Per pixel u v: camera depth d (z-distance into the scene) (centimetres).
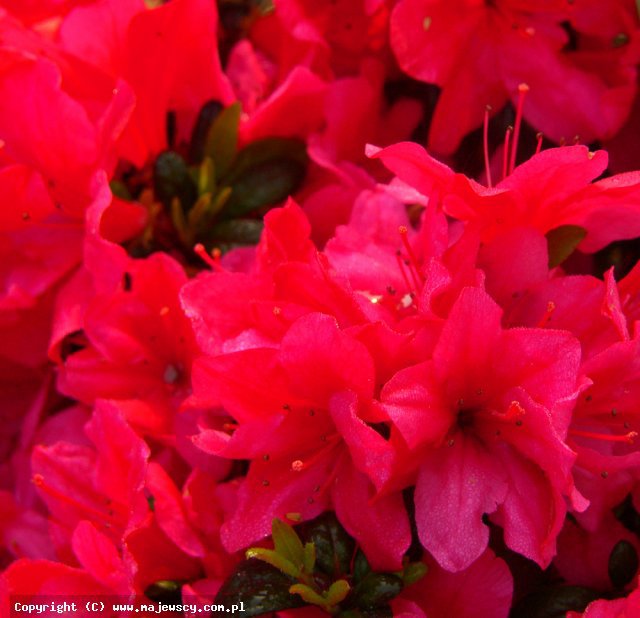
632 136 42
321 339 34
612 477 36
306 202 41
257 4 45
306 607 36
